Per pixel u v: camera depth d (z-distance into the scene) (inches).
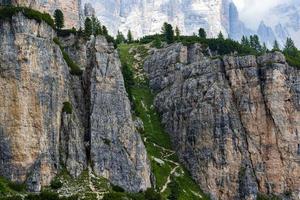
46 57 6712.6
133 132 7209.6
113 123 7081.7
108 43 7701.8
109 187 6476.4
